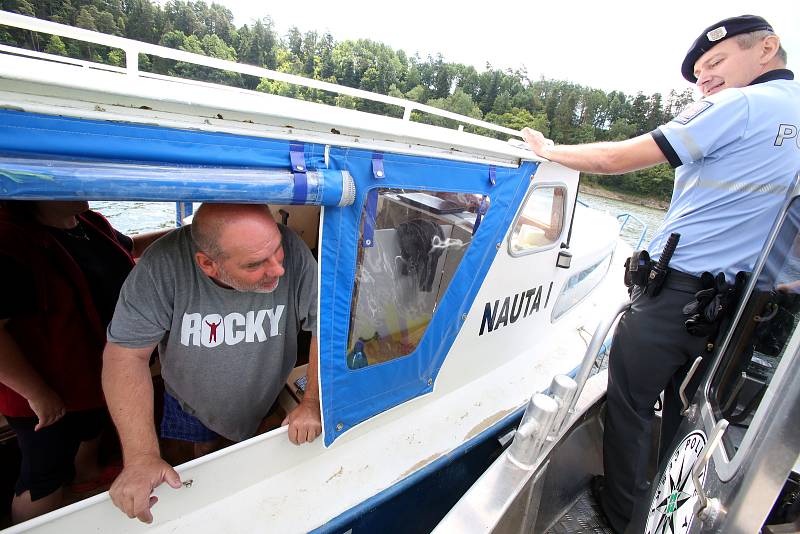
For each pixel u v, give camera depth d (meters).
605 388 2.02
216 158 0.97
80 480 1.76
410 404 1.95
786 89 1.48
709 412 1.23
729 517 0.86
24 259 1.30
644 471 1.74
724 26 1.62
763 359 1.05
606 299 3.65
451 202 1.61
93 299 1.54
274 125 1.04
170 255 1.21
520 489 1.29
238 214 1.06
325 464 1.67
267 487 1.52
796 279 1.00
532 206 2.03
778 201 1.46
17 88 0.75
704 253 1.55
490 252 1.88
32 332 1.38
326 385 1.44
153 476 1.18
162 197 0.89
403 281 1.60
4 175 0.73
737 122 1.44
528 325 2.52
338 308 1.36
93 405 1.57
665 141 1.51
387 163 1.29
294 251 1.38
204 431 1.58
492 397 2.25
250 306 1.30
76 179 0.79
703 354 1.58
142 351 1.22
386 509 1.68
